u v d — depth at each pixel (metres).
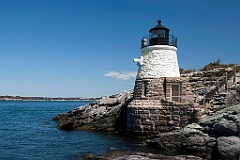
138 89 29.72
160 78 28.34
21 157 21.67
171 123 25.48
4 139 30.52
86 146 25.12
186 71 41.59
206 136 20.64
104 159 18.27
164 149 21.72
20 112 87.12
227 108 22.44
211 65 41.09
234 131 19.34
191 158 17.48
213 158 19.72
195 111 23.94
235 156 18.70
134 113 27.58
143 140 25.97
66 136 31.67
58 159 20.52
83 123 37.12
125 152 20.64
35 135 33.41
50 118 61.94
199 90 32.00
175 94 28.08
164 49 29.36
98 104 37.78
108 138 28.86
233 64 38.22
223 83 29.45
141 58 30.08
